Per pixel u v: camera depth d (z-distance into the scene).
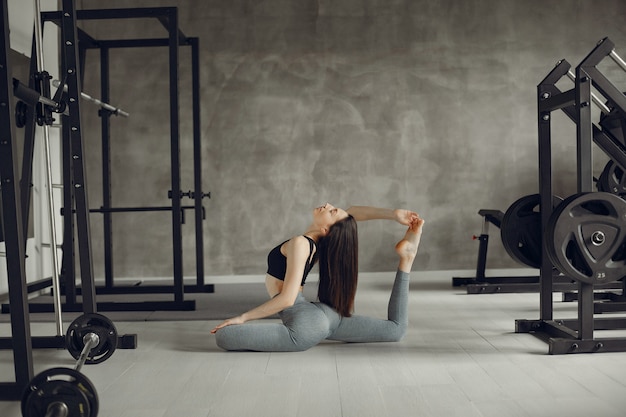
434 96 6.93
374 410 2.70
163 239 6.97
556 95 3.93
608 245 3.47
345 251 3.79
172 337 4.20
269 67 6.92
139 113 6.93
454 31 6.92
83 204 3.66
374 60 6.92
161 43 6.20
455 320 4.61
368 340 3.90
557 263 3.53
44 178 6.50
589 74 3.58
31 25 6.21
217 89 6.91
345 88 6.93
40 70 3.74
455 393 2.91
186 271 7.01
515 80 6.93
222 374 3.28
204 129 6.92
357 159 6.93
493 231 6.96
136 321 4.80
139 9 5.19
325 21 6.92
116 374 3.31
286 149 6.93
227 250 6.95
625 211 3.44
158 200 6.95
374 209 3.99
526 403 2.76
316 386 3.05
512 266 6.96
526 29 6.94
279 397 2.89
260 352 3.72
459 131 6.93
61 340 3.85
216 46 6.91
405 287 3.93
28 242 6.16
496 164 6.95
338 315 3.82
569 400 2.79
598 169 6.91
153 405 2.82
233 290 6.37
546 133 4.16
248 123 6.92
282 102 6.93
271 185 6.93
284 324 3.75
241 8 6.92
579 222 3.45
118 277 6.98
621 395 2.84
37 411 2.31
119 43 6.17
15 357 2.86
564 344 3.57
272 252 3.89
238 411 2.72
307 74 6.92
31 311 5.28
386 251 6.94
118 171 6.94
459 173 6.94
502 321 4.55
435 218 6.94
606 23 6.94
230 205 6.95
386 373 3.25
